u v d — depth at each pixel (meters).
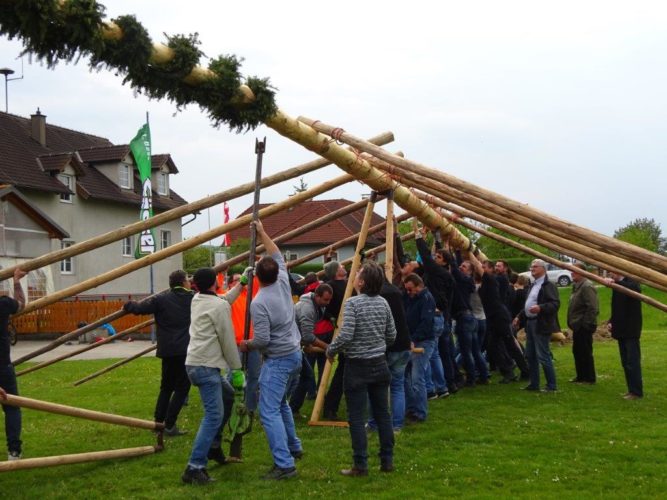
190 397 10.38
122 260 32.56
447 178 7.03
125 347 21.19
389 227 9.20
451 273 10.55
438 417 8.52
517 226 8.98
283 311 6.25
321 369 9.88
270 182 8.52
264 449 7.16
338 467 6.43
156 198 34.72
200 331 6.05
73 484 6.09
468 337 10.78
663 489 5.75
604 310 28.50
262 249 13.91
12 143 29.20
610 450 6.94
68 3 4.32
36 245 23.89
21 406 5.68
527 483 5.91
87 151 32.97
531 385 10.49
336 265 8.99
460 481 5.98
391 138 9.48
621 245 5.45
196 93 5.55
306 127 7.73
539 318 10.30
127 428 8.23
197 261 45.50
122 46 4.77
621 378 11.66
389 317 6.35
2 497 5.76
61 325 25.27
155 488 5.92
